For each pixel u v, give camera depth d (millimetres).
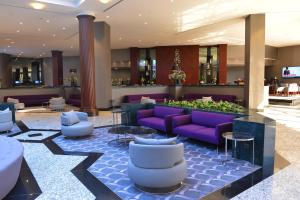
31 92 13719
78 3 8234
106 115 9797
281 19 10453
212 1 7859
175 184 3236
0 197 2959
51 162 4410
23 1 7574
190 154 4844
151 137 5254
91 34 9273
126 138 6129
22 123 8305
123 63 18312
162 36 13688
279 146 5398
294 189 3285
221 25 11250
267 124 4129
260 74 10031
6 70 20125
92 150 5164
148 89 13039
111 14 9328
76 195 3154
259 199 3021
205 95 12133
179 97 13000
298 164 4254
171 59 17016
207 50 17375
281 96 14500
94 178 3695
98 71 10875
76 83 18422
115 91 12008
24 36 12984
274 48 18906
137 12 9078
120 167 4160
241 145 4492
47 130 7191
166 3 8000
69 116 6188
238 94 11234
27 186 3418
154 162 3146
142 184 3207
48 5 8039
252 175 3775
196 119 5828
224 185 3430
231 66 18359
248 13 9523
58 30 11648
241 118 4676
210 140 4926
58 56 18547
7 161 3154
